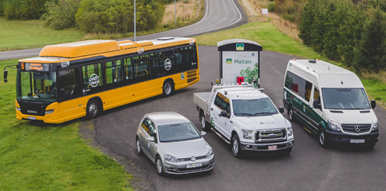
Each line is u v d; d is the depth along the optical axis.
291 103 16.23
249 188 9.75
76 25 74.12
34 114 15.16
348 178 10.30
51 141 13.79
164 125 11.37
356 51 25.30
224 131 12.91
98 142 13.72
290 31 49.06
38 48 45.72
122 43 18.94
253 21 62.97
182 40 22.03
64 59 15.48
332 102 13.00
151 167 11.34
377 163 11.43
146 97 19.67
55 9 75.62
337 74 13.78
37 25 78.50
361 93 13.27
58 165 11.43
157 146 10.73
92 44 16.77
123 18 62.34
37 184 10.08
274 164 11.44
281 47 41.00
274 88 22.94
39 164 11.57
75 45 16.31
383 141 13.51
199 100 15.64
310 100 14.02
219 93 13.91
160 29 63.94
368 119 12.31
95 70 16.67
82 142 13.66
